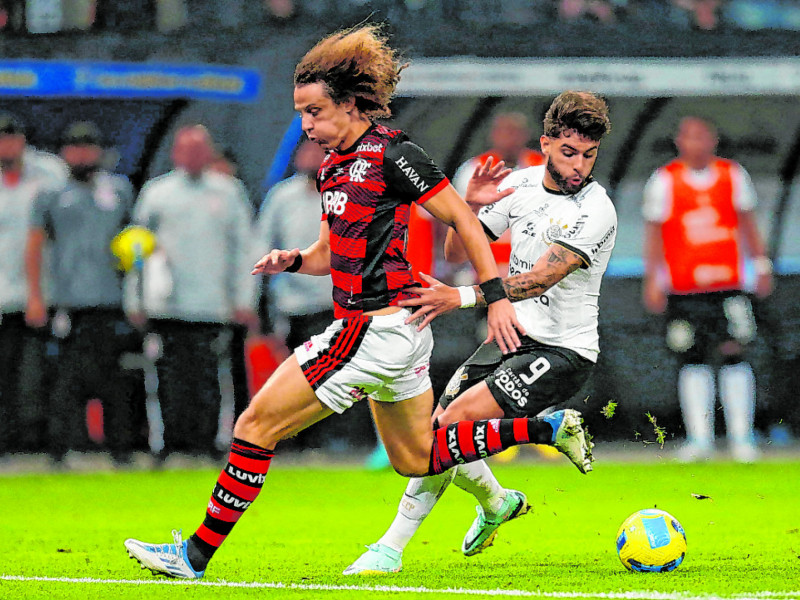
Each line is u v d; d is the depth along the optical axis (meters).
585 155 18.70
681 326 35.03
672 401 38.19
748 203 34.97
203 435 35.56
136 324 34.78
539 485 30.73
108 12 36.66
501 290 16.41
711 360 35.19
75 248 34.88
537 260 19.33
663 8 38.09
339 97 16.03
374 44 16.16
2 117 34.66
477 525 19.81
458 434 17.06
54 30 36.50
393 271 16.25
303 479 32.94
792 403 39.06
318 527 24.59
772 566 18.33
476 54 37.34
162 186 34.47
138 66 36.72
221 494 16.72
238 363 35.69
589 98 18.69
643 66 37.88
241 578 17.89
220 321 35.06
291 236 34.53
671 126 38.47
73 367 35.25
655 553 17.67
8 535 23.59
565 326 19.19
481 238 16.44
